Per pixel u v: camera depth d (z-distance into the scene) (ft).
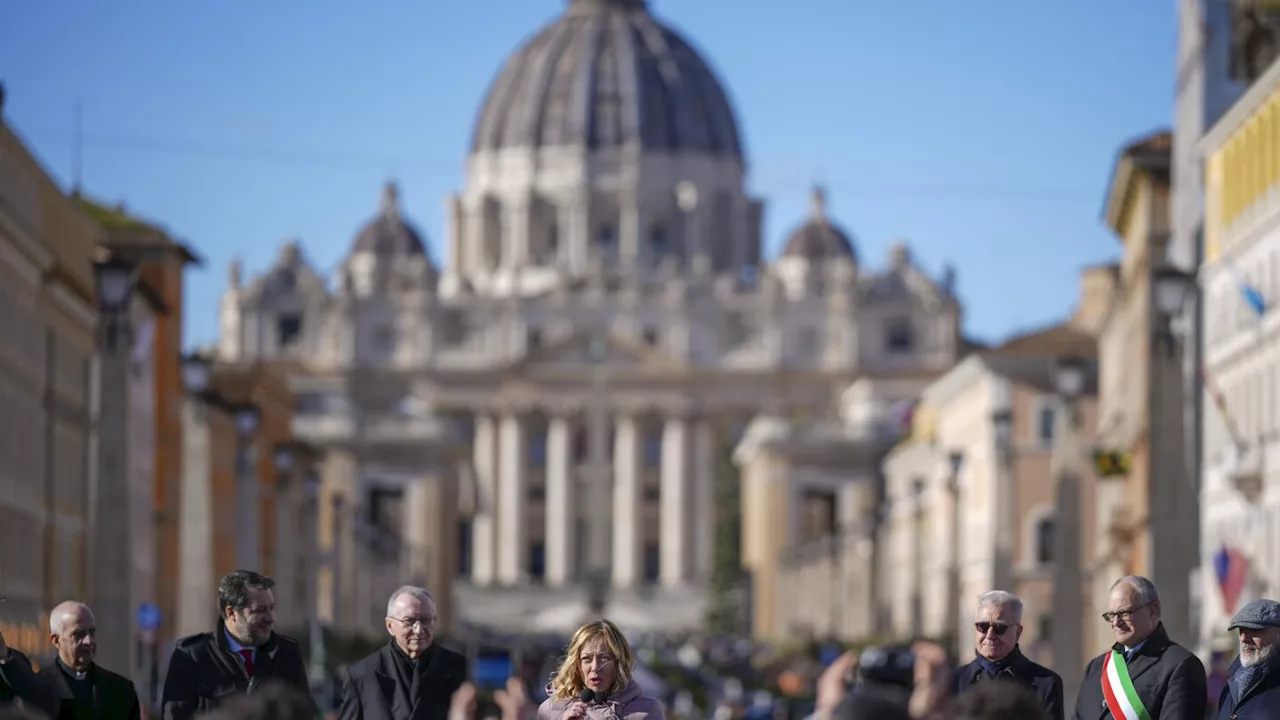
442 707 109.50
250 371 609.01
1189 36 373.81
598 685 99.76
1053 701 106.42
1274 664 107.55
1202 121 364.58
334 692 297.53
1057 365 296.92
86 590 414.21
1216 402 329.31
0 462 336.49
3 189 332.39
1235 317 335.26
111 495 219.20
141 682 261.03
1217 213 347.97
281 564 433.48
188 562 455.22
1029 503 629.51
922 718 81.05
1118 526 419.13
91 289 416.05
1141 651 105.19
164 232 451.12
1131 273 439.63
